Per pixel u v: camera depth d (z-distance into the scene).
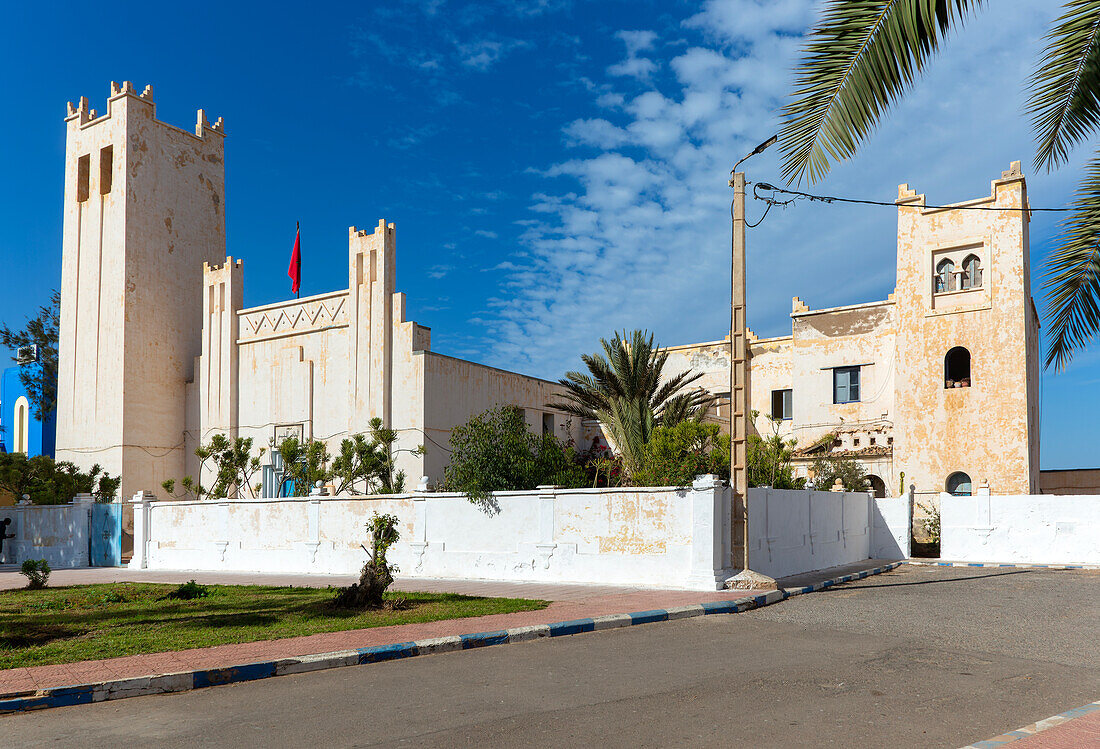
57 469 32.50
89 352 37.66
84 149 39.53
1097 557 22.39
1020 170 28.25
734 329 16.48
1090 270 8.03
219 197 41.62
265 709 7.18
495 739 6.05
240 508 22.95
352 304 30.50
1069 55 7.73
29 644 10.27
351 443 26.11
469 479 18.30
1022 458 27.55
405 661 9.36
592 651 9.80
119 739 6.33
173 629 11.12
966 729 6.25
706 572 15.30
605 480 23.41
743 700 7.18
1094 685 7.79
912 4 7.18
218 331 35.31
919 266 30.02
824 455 31.39
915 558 25.12
